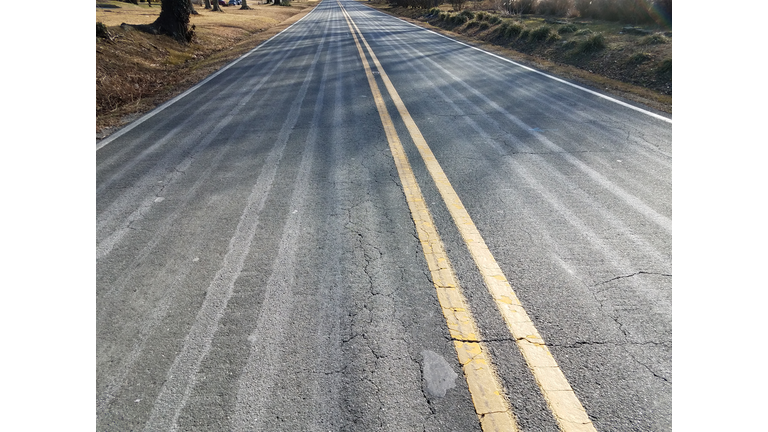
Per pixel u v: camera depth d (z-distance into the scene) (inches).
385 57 481.4
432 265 105.6
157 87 378.6
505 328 84.8
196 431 66.5
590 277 99.5
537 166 165.3
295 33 841.5
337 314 90.0
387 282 99.7
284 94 312.3
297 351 80.7
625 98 271.9
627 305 90.2
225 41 754.2
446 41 630.5
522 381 73.0
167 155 192.9
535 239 115.4
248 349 81.7
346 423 66.4
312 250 114.0
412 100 279.6
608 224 121.8
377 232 121.6
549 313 88.6
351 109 261.4
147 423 68.2
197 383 74.8
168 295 98.3
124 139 219.9
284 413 68.6
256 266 108.0
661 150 179.0
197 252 115.4
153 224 131.1
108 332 87.3
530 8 793.6
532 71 377.7
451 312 89.4
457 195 142.8
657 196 137.6
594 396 70.2
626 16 546.6
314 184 155.6
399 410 68.2
